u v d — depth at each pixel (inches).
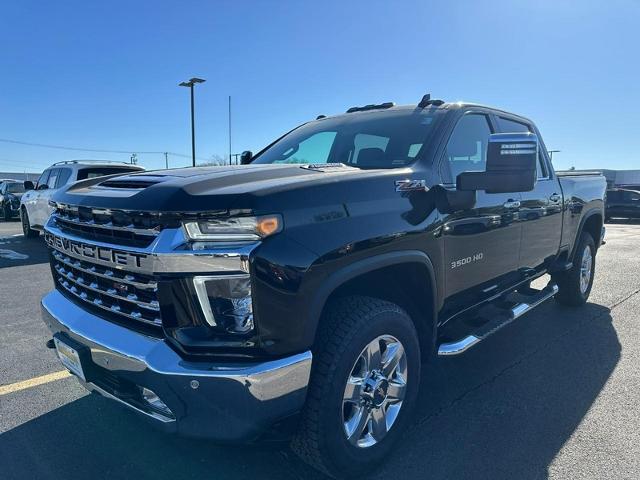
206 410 76.4
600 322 197.8
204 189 80.1
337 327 89.5
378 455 99.0
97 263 91.6
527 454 106.0
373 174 97.3
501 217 135.9
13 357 162.7
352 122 143.2
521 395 133.6
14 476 99.7
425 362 116.4
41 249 417.7
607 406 127.0
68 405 129.2
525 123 170.6
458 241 117.2
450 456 105.4
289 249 77.9
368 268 90.2
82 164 410.3
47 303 110.0
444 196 112.3
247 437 78.0
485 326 133.6
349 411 94.4
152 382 78.5
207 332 77.0
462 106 134.2
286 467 102.6
